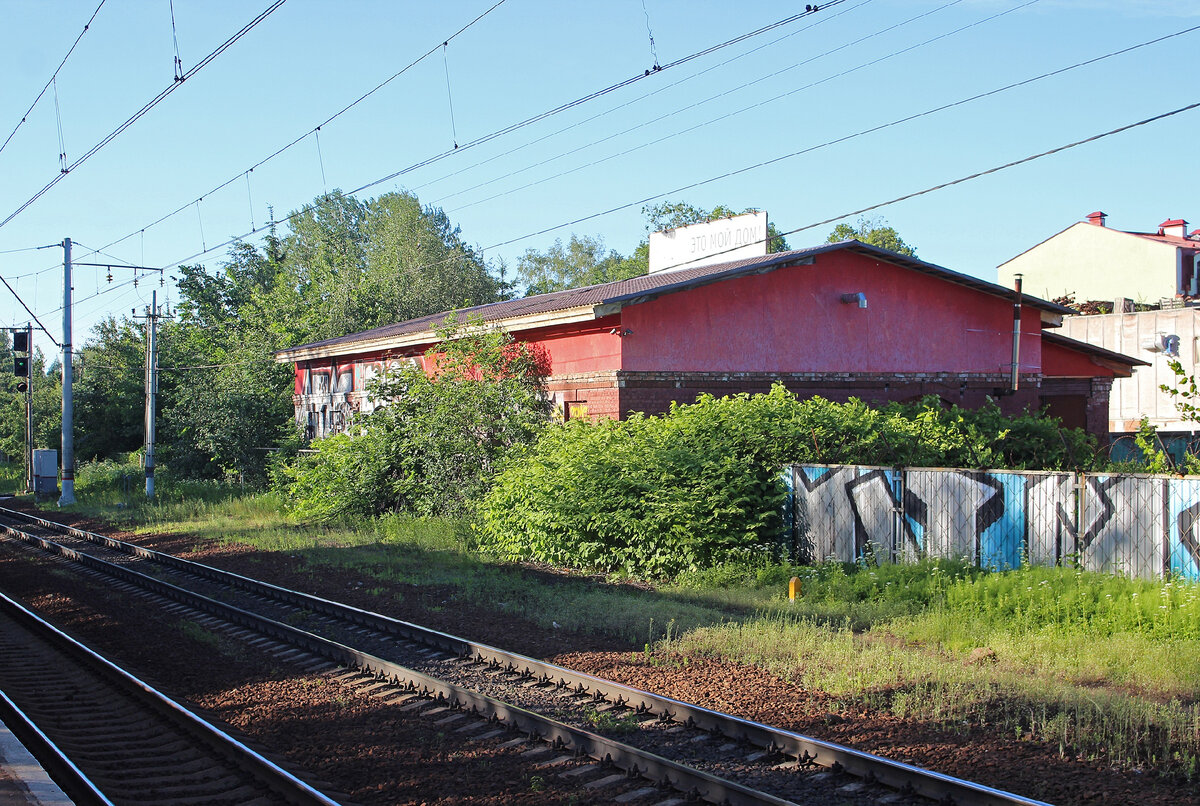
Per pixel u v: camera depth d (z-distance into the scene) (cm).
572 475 1585
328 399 3291
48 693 941
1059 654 908
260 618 1190
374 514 2280
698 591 1320
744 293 2069
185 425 3450
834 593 1262
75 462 4809
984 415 1928
